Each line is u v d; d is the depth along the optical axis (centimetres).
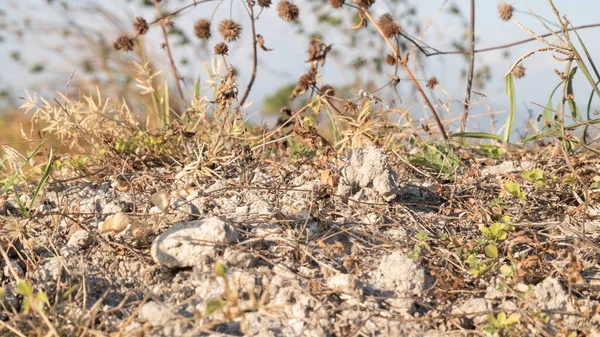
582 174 392
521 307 275
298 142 509
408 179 417
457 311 277
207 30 546
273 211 345
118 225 317
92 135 475
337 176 378
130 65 947
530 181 387
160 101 552
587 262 307
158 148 470
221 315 270
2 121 862
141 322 262
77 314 277
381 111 491
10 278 307
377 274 297
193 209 352
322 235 326
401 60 509
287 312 274
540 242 327
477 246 318
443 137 516
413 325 269
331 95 480
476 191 402
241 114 457
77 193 407
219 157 421
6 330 268
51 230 349
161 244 303
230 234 305
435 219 355
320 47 510
